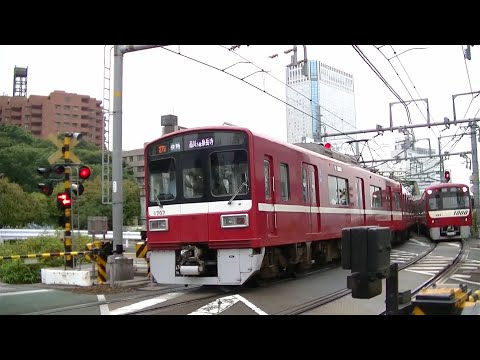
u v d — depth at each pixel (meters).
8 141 78.38
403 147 38.34
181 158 11.58
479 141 31.98
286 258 13.05
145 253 14.20
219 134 11.27
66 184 14.52
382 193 23.20
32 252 15.91
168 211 11.52
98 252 13.52
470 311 5.22
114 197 13.59
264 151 11.49
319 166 15.19
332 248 16.88
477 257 19.62
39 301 10.62
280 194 12.20
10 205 48.97
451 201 29.28
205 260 11.16
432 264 17.00
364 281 4.53
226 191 11.02
